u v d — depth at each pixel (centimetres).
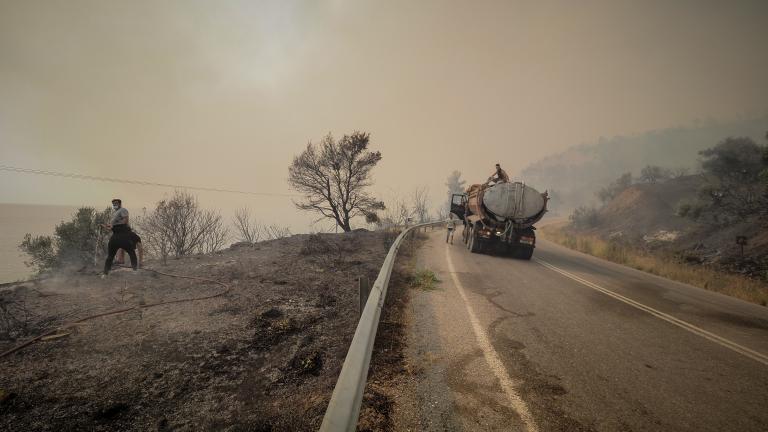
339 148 2230
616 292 825
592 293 789
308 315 498
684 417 304
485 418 282
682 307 731
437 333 465
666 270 1270
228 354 370
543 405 308
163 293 592
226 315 486
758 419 308
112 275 720
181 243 1455
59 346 375
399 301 605
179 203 1501
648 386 358
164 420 257
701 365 421
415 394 314
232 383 315
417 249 1338
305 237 1504
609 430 278
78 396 283
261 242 1316
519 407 302
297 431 246
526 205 1260
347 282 702
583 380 361
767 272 1308
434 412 287
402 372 354
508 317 555
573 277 986
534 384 345
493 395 319
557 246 2195
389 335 448
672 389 356
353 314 509
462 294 682
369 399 300
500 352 416
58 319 454
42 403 271
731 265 1530
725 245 1834
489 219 1305
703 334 545
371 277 745
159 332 421
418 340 438
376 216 2339
